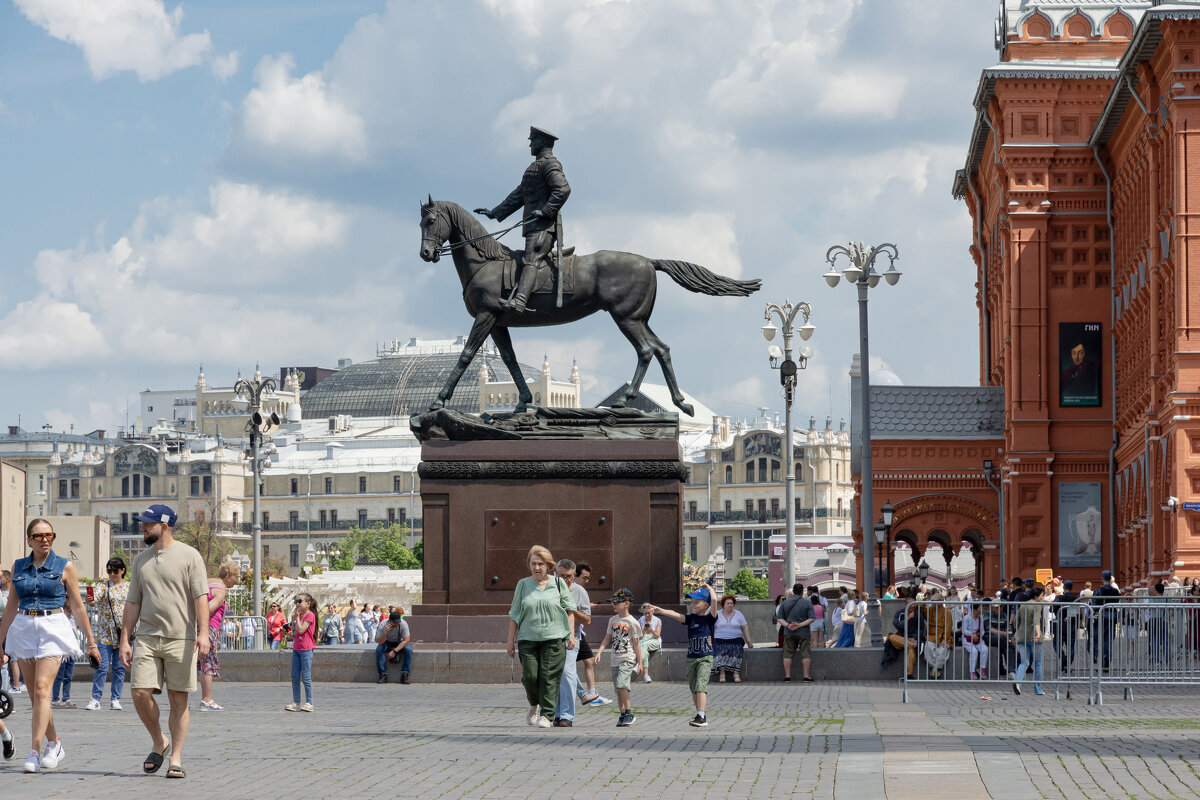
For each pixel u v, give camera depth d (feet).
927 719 67.97
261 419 186.50
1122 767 46.32
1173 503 139.44
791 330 158.51
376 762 50.60
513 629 64.39
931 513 199.41
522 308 104.58
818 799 40.70
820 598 135.74
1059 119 185.57
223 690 95.20
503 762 50.47
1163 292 150.41
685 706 78.79
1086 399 184.96
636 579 103.30
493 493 104.01
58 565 49.80
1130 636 79.56
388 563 645.92
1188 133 142.41
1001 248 197.88
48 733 49.11
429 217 105.60
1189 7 141.49
